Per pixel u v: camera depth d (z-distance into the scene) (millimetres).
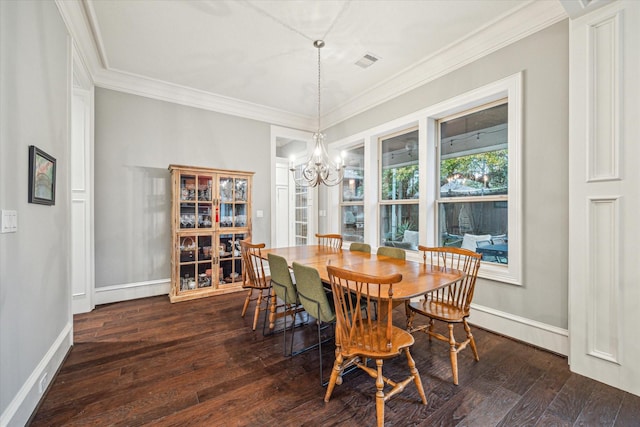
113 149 3309
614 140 1728
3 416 1231
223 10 2242
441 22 2375
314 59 2959
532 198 2279
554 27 2141
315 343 2314
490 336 2439
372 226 3943
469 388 1726
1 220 1237
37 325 1593
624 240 1701
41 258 1658
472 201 2871
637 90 1650
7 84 1300
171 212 3488
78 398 1619
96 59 2943
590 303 1826
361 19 2346
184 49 2781
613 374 1733
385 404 1577
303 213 5496
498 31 2422
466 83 2736
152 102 3562
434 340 2371
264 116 4426
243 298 3484
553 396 1652
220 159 4066
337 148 4574
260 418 1473
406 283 1683
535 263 2262
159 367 1944
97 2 2139
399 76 3309
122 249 3369
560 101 2119
